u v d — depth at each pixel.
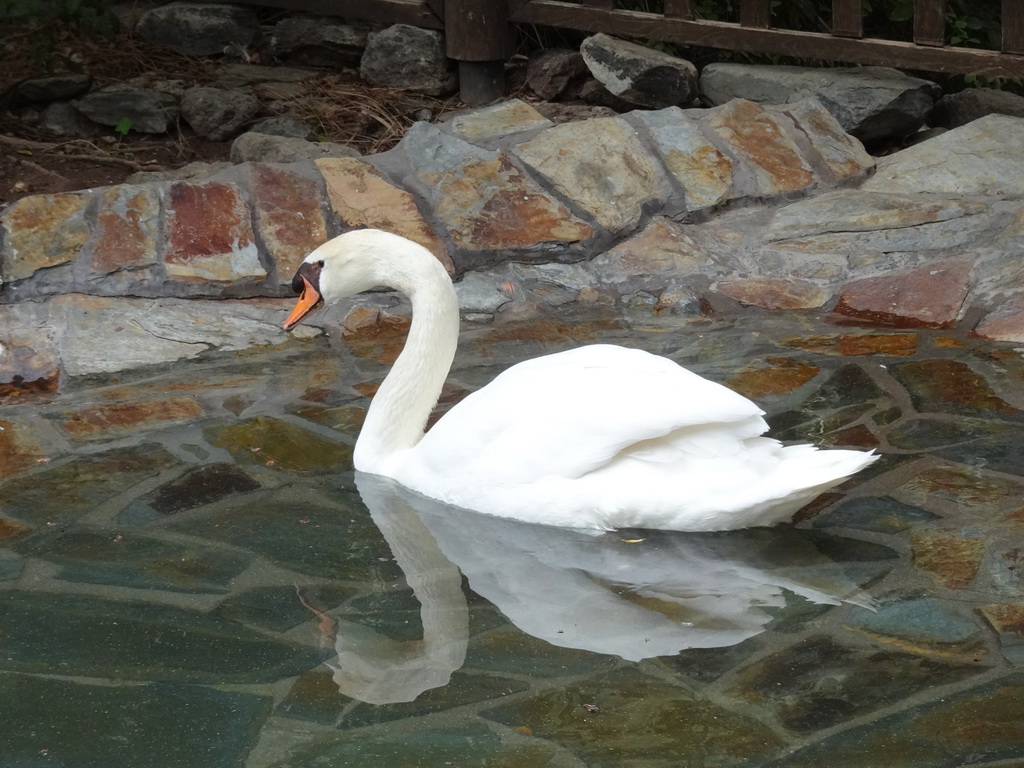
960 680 3.05
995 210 4.53
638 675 3.08
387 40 5.40
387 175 4.70
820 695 3.03
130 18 5.77
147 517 3.49
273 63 5.63
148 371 4.09
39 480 3.62
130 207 4.47
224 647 3.15
